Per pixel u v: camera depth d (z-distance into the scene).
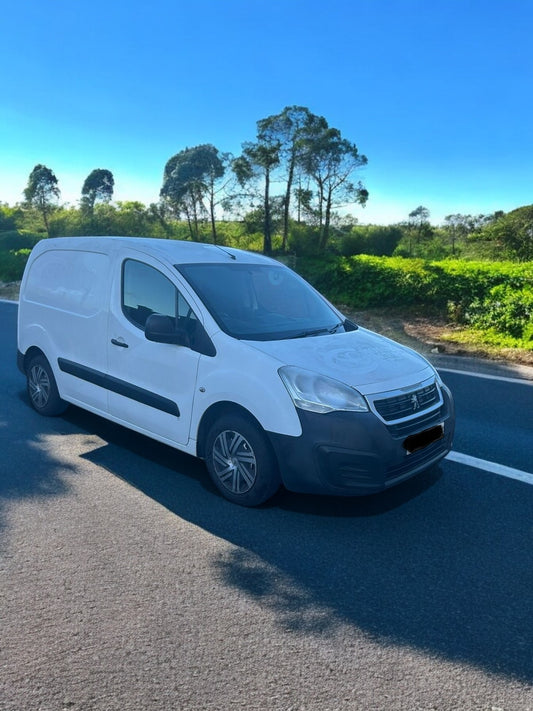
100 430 5.73
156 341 4.36
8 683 2.49
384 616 3.03
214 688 2.49
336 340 4.48
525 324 11.60
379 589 3.27
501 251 38.53
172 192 38.03
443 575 3.42
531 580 3.39
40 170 60.22
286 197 34.34
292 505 4.25
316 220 36.59
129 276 5.00
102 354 5.14
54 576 3.29
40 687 2.47
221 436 4.23
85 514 4.03
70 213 60.16
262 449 3.97
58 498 4.26
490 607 3.13
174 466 4.90
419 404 4.07
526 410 6.83
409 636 2.87
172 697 2.44
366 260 19.22
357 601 3.15
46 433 5.62
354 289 16.44
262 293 4.95
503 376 8.69
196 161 36.84
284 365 3.95
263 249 35.56
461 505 4.32
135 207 50.53
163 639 2.79
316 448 3.77
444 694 2.50
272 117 32.62
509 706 2.44
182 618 2.96
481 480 4.77
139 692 2.46
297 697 2.46
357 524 4.00
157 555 3.53
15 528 3.81
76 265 5.56
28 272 6.26
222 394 4.13
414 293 14.98
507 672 2.64
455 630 2.93
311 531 3.88
